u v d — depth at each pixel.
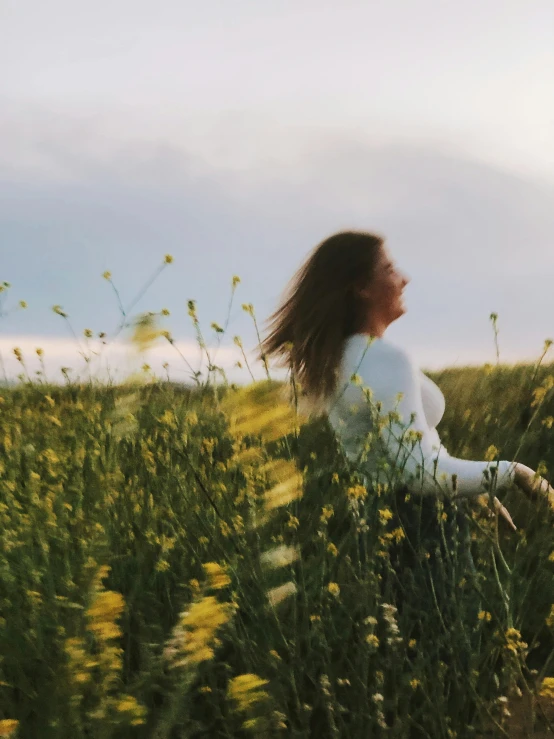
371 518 2.27
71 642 1.46
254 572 2.12
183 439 2.57
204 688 1.89
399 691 1.95
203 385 2.63
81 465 2.85
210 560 2.35
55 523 2.44
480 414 4.01
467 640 2.02
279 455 2.71
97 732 1.42
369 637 1.93
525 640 2.41
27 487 2.72
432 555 2.22
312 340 2.34
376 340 2.28
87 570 1.70
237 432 2.11
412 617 2.23
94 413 3.23
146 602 2.28
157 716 1.71
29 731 1.71
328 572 2.23
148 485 2.80
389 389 2.20
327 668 2.01
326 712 2.01
